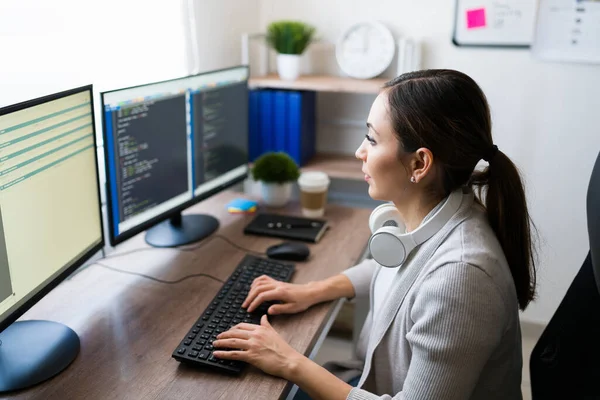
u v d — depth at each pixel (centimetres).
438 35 221
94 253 127
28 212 102
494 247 100
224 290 128
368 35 216
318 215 180
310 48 235
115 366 104
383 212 122
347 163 229
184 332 115
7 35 129
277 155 183
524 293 109
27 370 101
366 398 97
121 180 134
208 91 163
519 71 217
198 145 163
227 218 178
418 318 97
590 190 95
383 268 125
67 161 113
